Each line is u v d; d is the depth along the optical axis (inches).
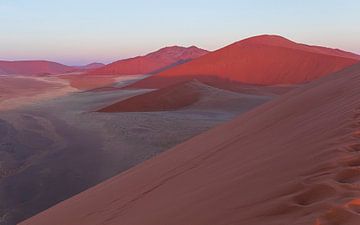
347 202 112.6
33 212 620.1
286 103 498.6
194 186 240.4
